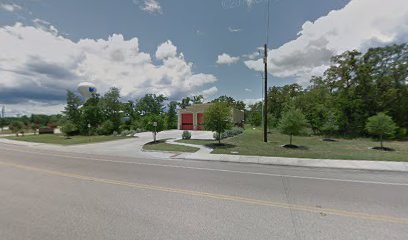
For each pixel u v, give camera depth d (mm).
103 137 24500
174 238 3084
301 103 28828
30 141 22188
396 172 7613
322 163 9070
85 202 4594
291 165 8914
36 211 4109
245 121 61969
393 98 21922
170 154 12195
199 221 3658
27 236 3178
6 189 5578
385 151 12414
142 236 3148
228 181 6391
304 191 5398
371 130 13867
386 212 4043
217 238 3082
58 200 4723
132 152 13336
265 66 17250
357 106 23422
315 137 22469
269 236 3141
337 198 4859
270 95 41562
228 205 4414
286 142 17312
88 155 12336
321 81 30625
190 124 36031
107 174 7363
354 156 10398
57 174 7371
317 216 3863
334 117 23031
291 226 3471
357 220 3688
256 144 15828
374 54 23562
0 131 44312
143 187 5738
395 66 22328
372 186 5855
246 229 3367
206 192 5301
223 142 17141
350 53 24859
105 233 3248
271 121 31422
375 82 23172
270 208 4254
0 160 10664
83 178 6785
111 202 4586
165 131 32469
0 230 3365
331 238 3082
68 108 32438
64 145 18172
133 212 4047
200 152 12422
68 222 3633
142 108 53375
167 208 4246
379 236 3143
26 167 8703
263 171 7828
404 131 20422
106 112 34125
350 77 25031
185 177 6898
